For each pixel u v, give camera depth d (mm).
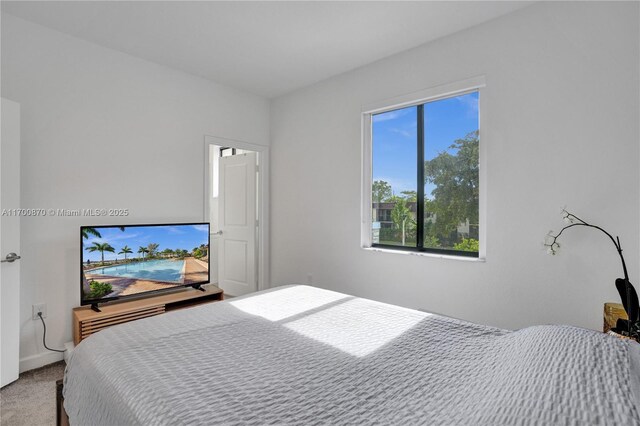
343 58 3082
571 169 2102
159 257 3014
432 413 810
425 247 2936
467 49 2555
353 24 2521
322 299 1936
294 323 1528
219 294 3305
